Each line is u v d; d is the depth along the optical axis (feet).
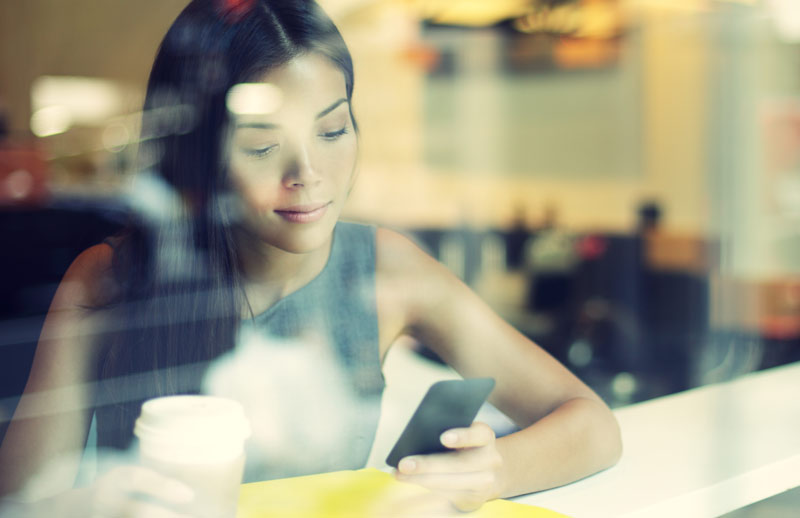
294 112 3.28
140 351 3.43
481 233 21.38
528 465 2.81
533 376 3.63
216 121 3.32
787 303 14.48
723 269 17.03
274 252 3.51
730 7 18.08
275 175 3.33
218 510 2.10
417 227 23.08
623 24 21.58
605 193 23.79
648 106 22.18
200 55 3.33
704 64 19.72
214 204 3.42
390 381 4.40
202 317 3.46
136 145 3.56
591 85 24.20
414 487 2.77
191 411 2.09
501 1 20.38
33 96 18.85
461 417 2.63
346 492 2.72
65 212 12.03
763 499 2.97
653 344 14.78
